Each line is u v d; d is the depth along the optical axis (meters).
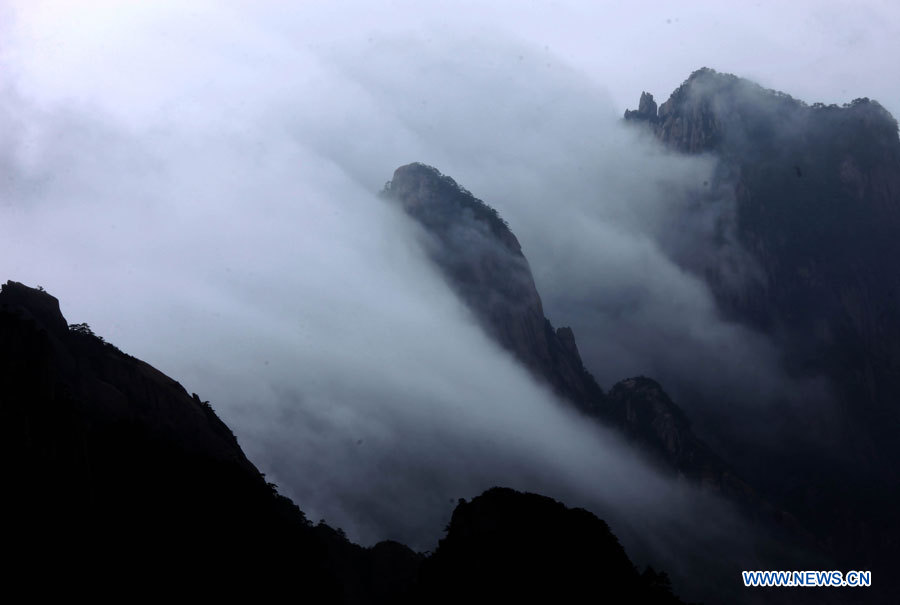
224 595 82.62
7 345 84.25
